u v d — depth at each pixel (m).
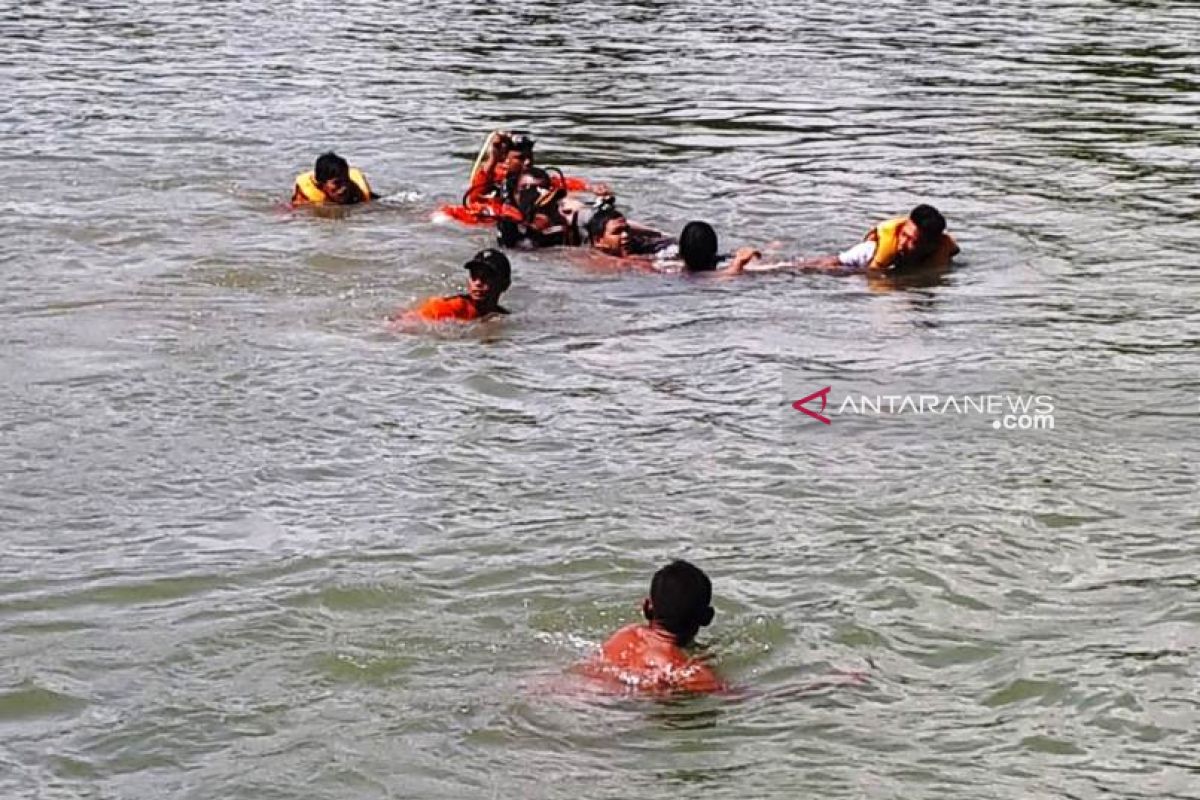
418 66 45.03
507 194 28.39
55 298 24.03
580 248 27.50
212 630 14.66
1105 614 15.14
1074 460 18.62
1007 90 42.00
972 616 15.09
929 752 12.95
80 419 19.50
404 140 35.75
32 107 38.12
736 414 20.08
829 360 22.19
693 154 34.84
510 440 19.17
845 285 25.81
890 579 15.73
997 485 17.92
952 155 34.66
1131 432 19.48
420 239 27.67
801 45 49.38
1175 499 17.59
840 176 32.94
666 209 30.45
